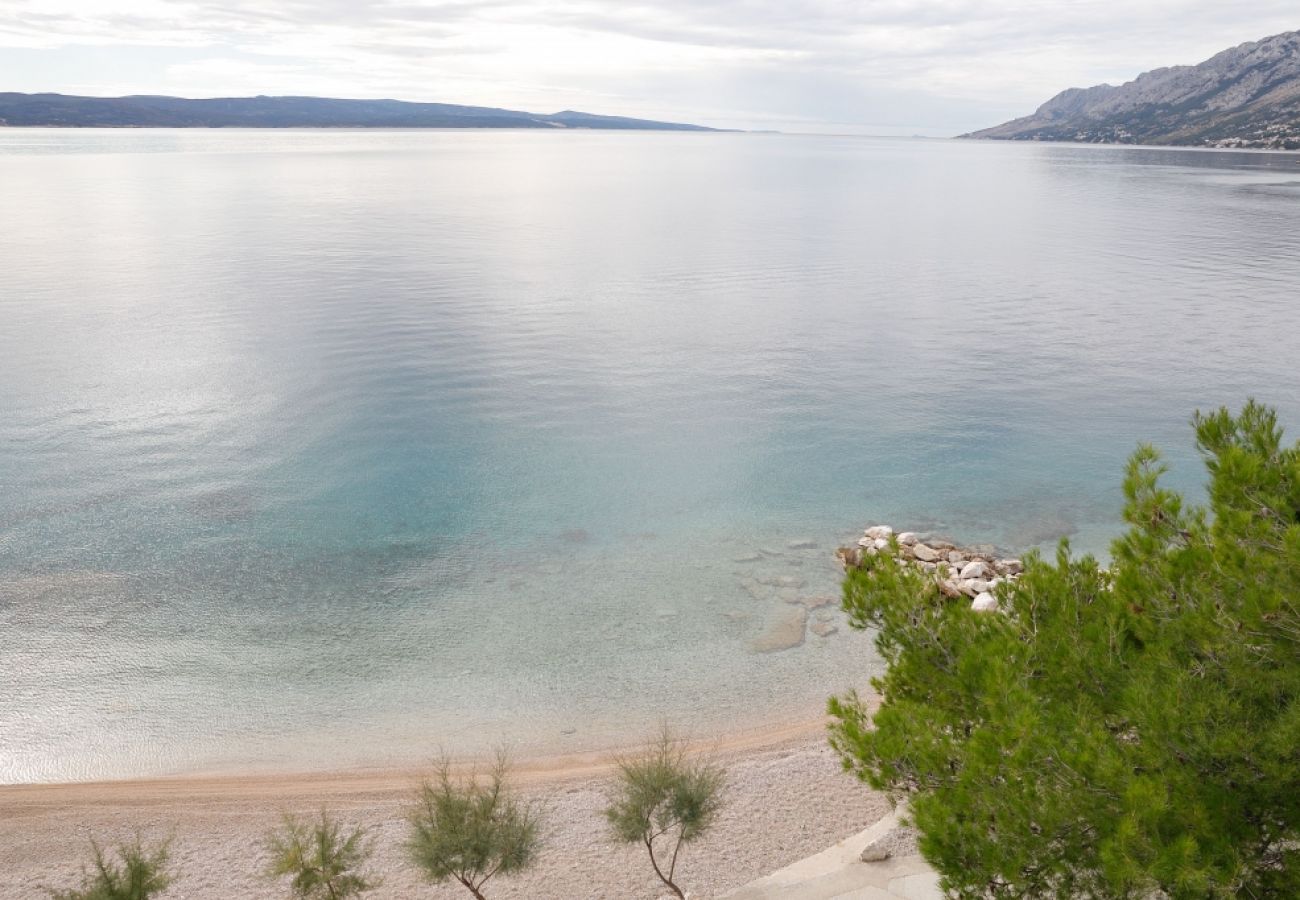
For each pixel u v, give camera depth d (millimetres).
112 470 28891
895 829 12570
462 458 30625
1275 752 6531
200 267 69438
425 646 19203
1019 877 6961
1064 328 52312
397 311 54312
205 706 17094
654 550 23844
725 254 82875
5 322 49500
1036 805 6918
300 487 27859
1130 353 46375
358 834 12008
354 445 31703
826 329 51750
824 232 101500
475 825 11164
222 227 97000
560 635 19609
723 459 30875
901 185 183875
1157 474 9297
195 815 14109
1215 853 6426
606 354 45188
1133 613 8672
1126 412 36812
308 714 16906
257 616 20359
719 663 18516
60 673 18078
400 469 29516
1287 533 7141
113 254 75938
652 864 11961
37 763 15555
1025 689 7938
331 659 18688
